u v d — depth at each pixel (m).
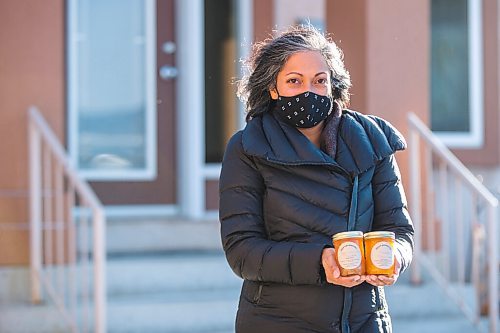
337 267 3.69
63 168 7.70
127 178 9.62
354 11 9.00
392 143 4.14
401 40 8.94
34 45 8.00
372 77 8.87
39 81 8.01
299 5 10.16
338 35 9.16
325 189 3.96
